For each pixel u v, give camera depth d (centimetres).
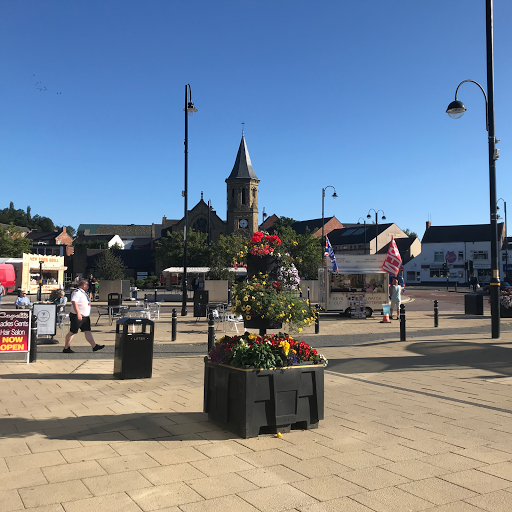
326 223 9050
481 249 7019
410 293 4753
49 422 609
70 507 377
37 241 11069
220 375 590
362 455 496
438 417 636
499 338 1409
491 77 1371
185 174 1967
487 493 405
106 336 1523
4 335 1043
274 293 681
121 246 11125
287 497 397
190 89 1969
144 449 511
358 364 1034
